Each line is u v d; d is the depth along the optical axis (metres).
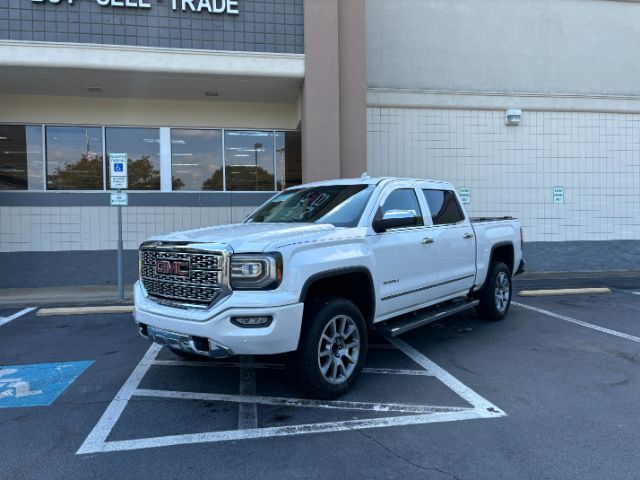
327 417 4.15
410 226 5.62
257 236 4.26
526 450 3.54
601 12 13.41
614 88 13.49
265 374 5.33
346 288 5.05
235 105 12.20
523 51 13.00
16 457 3.52
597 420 4.03
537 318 7.86
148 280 4.76
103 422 4.11
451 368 5.41
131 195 11.72
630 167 13.50
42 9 9.59
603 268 13.41
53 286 11.44
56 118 11.56
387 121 12.37
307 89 10.34
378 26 12.32
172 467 3.36
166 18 9.98
